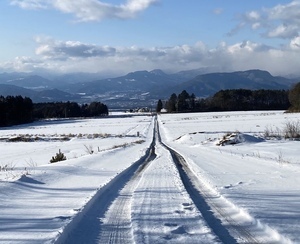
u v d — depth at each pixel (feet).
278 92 526.16
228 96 524.93
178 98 583.17
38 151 119.34
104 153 82.84
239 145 99.35
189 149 97.96
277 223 19.60
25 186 33.35
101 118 476.95
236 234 18.58
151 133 211.00
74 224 20.90
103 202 27.66
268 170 44.01
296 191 29.48
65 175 42.83
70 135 194.49
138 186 34.47
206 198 28.35
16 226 20.15
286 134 111.75
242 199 26.50
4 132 254.27
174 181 37.58
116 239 18.17
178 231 18.99
